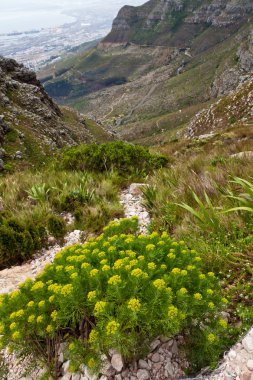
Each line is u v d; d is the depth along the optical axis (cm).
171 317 273
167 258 352
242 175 719
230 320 352
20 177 1116
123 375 306
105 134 8219
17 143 2945
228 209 532
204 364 305
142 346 306
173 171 930
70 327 349
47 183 959
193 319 323
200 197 662
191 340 316
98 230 678
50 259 611
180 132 10288
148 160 1143
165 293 289
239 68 19200
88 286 322
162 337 324
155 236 393
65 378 326
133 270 297
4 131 3027
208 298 311
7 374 375
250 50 18688
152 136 17475
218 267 425
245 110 6625
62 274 344
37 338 346
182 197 676
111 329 268
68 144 4078
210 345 297
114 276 294
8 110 3731
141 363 311
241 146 1420
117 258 372
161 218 621
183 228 539
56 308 332
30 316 307
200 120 7894
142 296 299
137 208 749
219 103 7619
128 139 19038
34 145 3131
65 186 887
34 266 598
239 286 382
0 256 613
